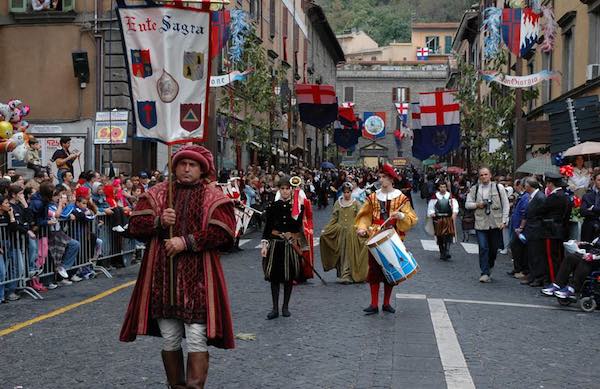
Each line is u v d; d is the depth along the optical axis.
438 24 106.00
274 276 9.15
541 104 28.44
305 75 53.50
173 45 5.23
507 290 12.18
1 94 24.30
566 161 17.36
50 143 23.72
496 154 24.42
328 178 41.66
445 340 7.93
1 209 10.20
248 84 28.42
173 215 4.80
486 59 26.25
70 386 6.02
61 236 11.79
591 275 10.41
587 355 7.49
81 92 23.94
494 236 13.11
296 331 8.33
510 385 6.25
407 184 20.69
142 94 5.25
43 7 23.78
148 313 4.90
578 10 23.34
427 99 30.73
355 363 6.88
